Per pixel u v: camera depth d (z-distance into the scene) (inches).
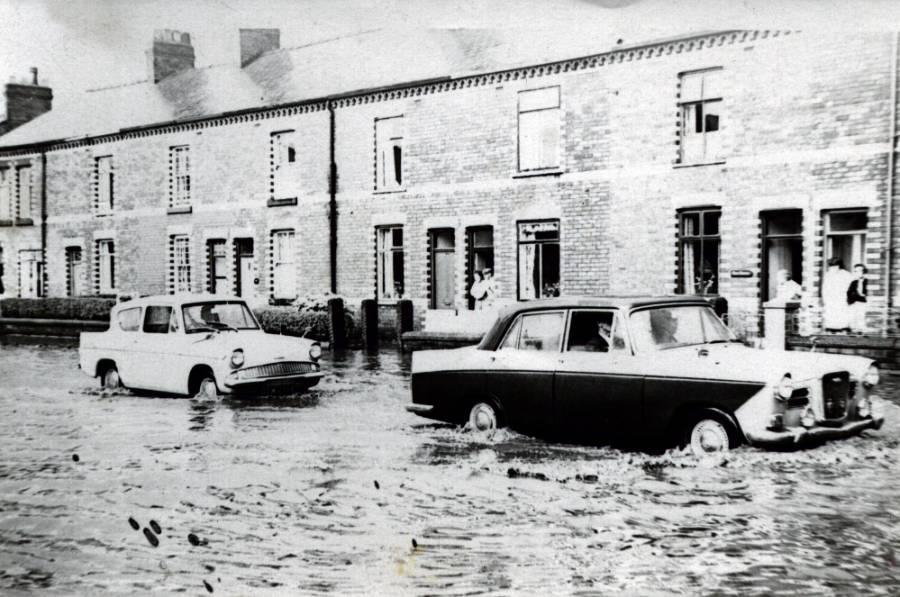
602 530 232.4
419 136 882.8
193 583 199.2
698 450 307.9
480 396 365.1
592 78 761.0
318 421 417.4
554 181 787.4
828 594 185.6
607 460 315.6
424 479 293.0
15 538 236.8
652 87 727.7
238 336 507.2
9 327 1123.3
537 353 348.8
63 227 1195.3
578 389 331.6
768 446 288.8
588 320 340.2
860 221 645.3
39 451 353.4
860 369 317.4
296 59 1046.4
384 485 285.9
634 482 281.7
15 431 400.2
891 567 201.2
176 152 1094.4
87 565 213.8
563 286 783.7
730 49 684.7
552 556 211.9
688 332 339.0
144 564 213.2
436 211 874.1
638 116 737.0
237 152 1026.7
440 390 375.2
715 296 673.6
